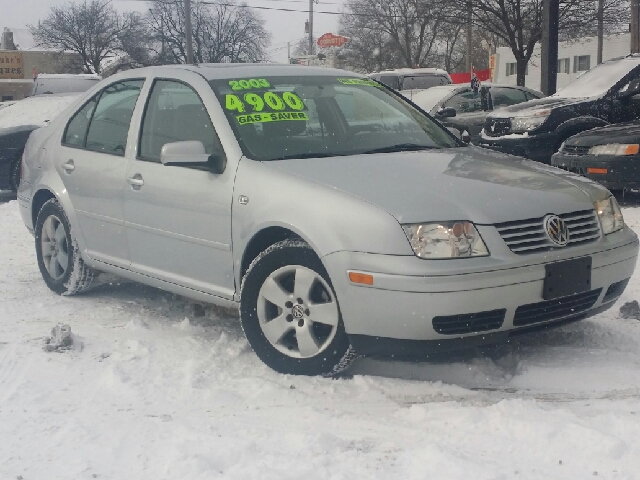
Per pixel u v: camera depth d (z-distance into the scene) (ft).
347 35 199.31
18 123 43.78
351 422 11.80
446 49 204.33
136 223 16.92
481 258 12.39
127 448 11.06
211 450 10.71
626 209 29.50
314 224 13.10
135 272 17.28
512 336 13.01
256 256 14.64
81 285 19.43
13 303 19.36
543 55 63.52
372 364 14.19
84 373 14.23
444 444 10.76
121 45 204.44
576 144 30.89
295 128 15.84
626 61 39.60
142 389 13.37
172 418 12.14
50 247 20.24
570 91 40.06
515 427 10.96
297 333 13.69
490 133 39.73
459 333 12.46
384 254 12.35
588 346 14.90
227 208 14.67
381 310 12.41
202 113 15.99
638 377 13.10
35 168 20.51
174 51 200.23
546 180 14.25
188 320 17.21
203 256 15.39
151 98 17.49
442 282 12.09
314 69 18.22
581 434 10.49
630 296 18.30
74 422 12.01
